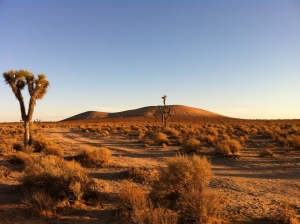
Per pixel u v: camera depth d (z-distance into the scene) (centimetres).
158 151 2577
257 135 4028
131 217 720
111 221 757
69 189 940
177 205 800
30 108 2445
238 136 3922
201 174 903
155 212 654
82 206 885
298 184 1223
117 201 920
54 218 784
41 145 2380
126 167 1666
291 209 840
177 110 19162
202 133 4456
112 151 2630
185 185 887
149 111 18875
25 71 2422
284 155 2106
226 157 2066
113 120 16262
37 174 1049
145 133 4822
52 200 877
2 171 1366
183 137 3781
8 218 783
